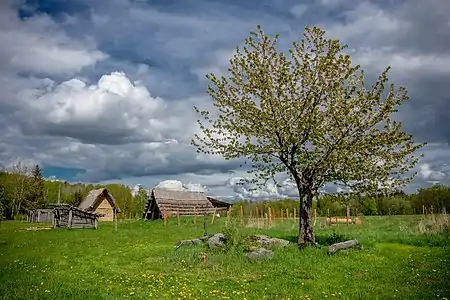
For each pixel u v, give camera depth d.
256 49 24.45
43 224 63.62
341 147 22.36
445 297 12.07
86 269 18.44
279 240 23.20
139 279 15.80
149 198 69.12
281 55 24.33
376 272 15.82
